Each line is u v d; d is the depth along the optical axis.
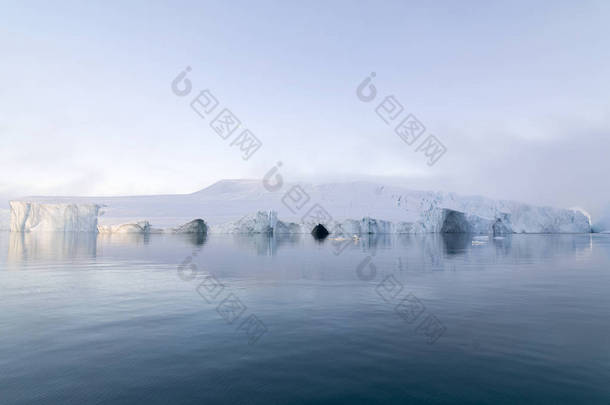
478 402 4.34
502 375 5.11
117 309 8.95
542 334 6.95
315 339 6.71
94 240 45.31
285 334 7.01
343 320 8.03
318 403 4.32
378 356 5.86
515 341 6.57
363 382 4.90
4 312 8.58
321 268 17.61
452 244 40.44
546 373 5.16
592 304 9.59
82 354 5.87
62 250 28.64
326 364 5.54
